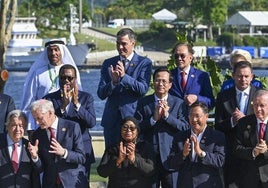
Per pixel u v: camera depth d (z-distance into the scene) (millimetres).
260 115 16484
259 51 129500
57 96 18078
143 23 184250
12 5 27156
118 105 18438
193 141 16344
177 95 18359
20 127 16844
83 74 103562
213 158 16469
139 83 18125
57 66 19125
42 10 155125
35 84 19141
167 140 17656
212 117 20594
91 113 18000
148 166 16906
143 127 17734
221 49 131375
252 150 16375
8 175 16891
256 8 191875
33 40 121125
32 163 16984
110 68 18156
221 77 22688
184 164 16766
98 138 24234
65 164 17125
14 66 117875
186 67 18469
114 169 16875
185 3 186875
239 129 16797
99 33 162625
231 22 161125
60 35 148375
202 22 160375
